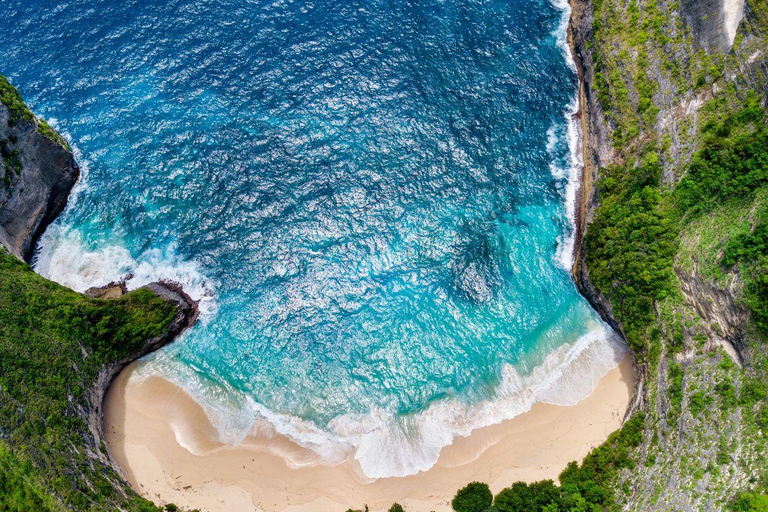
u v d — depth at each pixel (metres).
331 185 80.25
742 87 66.00
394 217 79.06
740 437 53.53
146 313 70.12
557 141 85.19
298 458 64.69
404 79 87.56
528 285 76.50
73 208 79.75
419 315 74.38
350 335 73.00
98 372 65.69
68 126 84.56
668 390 60.69
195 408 67.75
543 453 64.19
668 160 69.75
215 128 83.94
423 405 68.69
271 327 73.38
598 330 73.00
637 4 81.19
